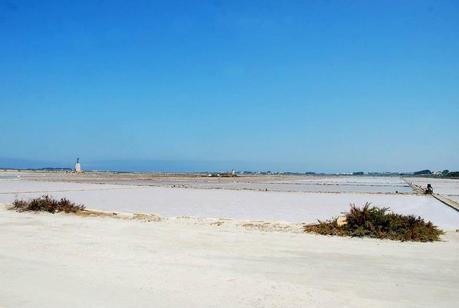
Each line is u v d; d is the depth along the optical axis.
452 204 29.61
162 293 7.07
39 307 6.35
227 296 6.98
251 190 44.91
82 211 19.16
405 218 13.92
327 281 7.97
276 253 10.44
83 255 9.83
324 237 12.95
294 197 34.56
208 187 50.81
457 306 6.67
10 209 19.95
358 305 6.65
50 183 53.38
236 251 10.59
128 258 9.59
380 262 9.60
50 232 13.09
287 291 7.30
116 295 6.94
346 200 31.84
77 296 6.86
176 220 16.67
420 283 7.91
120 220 16.44
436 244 12.06
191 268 8.78
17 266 8.73
